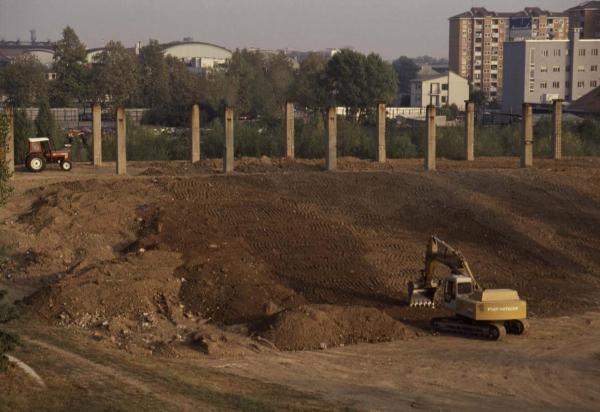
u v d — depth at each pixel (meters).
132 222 47.66
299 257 43.84
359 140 83.06
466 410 27.45
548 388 29.78
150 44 190.75
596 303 40.59
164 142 85.94
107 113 162.50
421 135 87.38
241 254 43.47
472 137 67.50
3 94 161.50
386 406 27.45
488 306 35.00
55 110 145.75
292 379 30.06
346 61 142.25
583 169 60.00
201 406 24.98
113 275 39.19
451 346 34.38
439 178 55.59
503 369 31.61
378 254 44.75
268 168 61.62
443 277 42.50
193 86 165.00
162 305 37.56
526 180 56.34
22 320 34.97
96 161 66.25
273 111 151.62
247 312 37.09
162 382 27.25
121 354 31.25
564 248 47.69
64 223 46.69
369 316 35.94
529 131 62.31
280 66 190.38
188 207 49.34
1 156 27.25
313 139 82.12
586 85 184.88
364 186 53.66
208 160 64.25
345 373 30.89
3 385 24.45
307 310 35.47
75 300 36.44
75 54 166.00
